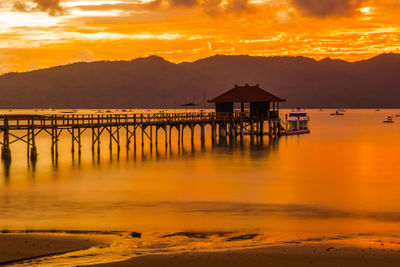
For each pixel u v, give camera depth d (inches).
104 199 1215.6
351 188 1384.1
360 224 964.0
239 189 1364.4
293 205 1152.8
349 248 732.7
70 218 1007.0
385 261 668.7
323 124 6279.5
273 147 2687.0
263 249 725.9
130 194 1282.0
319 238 831.1
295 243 772.6
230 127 3176.7
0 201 1187.9
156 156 2198.6
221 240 818.2
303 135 3747.5
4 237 816.3
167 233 876.6
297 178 1568.7
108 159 2068.2
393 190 1354.6
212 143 2925.7
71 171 1701.5
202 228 920.9
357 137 3563.0
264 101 3230.8
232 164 1927.9
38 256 708.7
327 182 1489.9
